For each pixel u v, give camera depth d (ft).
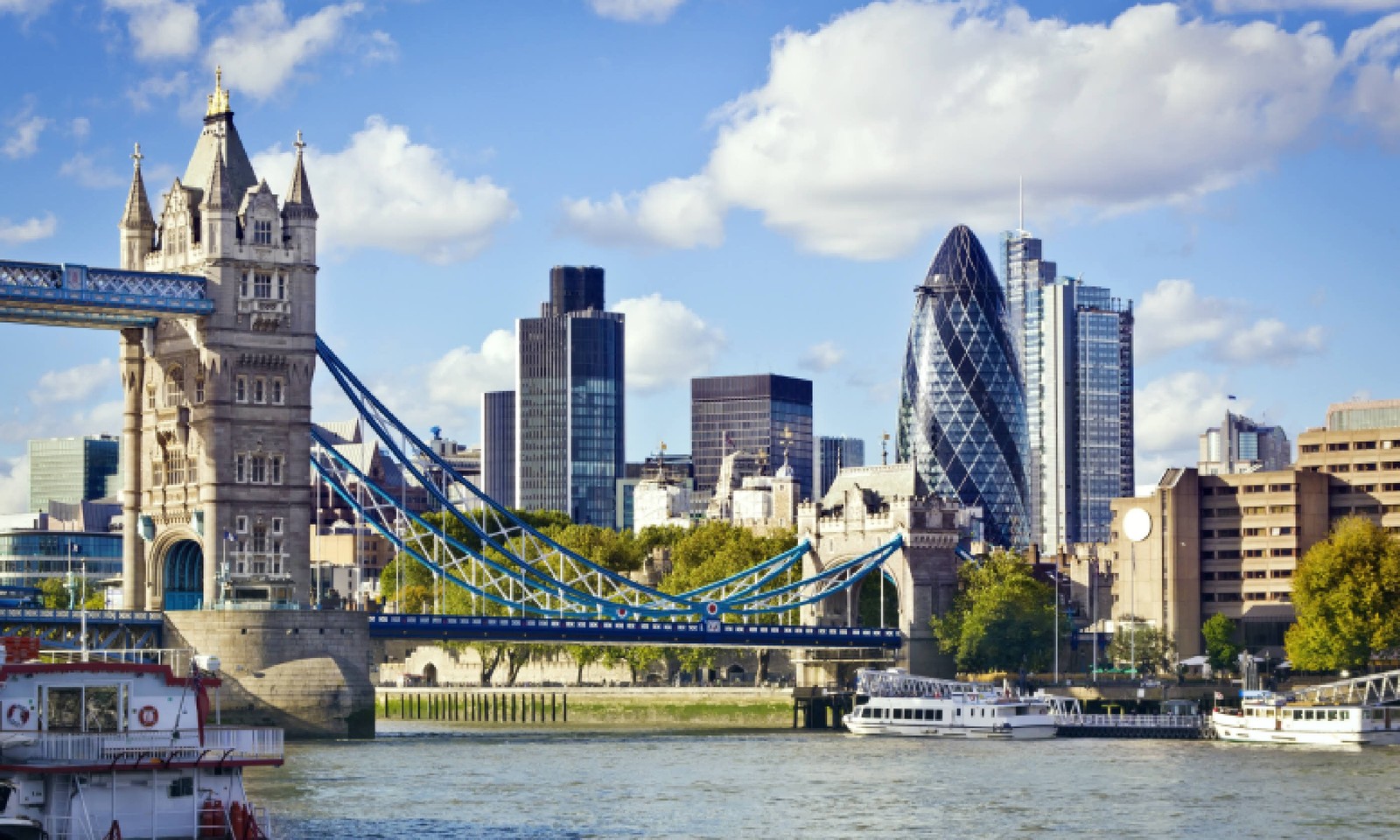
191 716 374.84
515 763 620.49
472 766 610.65
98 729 368.27
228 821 375.45
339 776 572.10
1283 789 543.39
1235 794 533.14
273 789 536.42
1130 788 547.49
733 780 570.46
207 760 373.61
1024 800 521.24
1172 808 504.02
